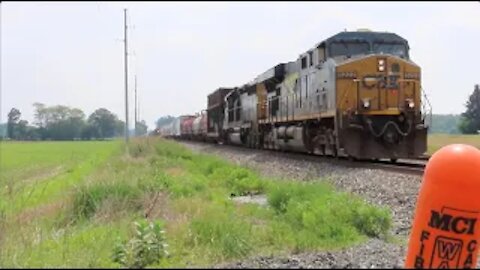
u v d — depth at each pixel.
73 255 7.68
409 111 19.66
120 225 10.09
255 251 8.03
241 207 12.69
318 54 21.92
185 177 18.73
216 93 52.88
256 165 24.70
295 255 7.56
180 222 9.80
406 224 10.52
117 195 12.38
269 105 31.20
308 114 23.23
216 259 7.49
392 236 9.61
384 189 13.62
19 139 119.25
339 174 16.89
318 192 12.81
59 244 8.55
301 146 24.53
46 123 131.88
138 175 17.62
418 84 20.02
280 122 28.70
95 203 12.04
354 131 19.47
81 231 10.02
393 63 19.83
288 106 26.72
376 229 9.74
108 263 7.23
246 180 17.44
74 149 59.72
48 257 7.68
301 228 10.00
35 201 14.52
